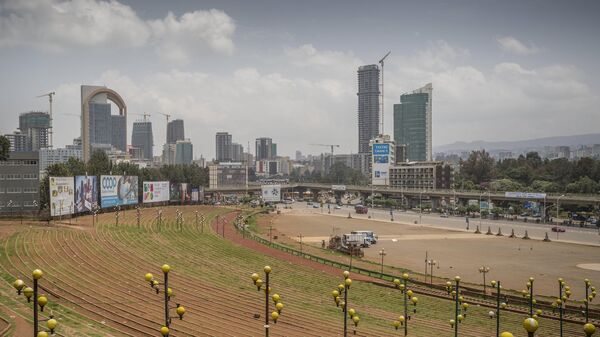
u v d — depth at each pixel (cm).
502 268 11656
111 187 17300
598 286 9869
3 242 9844
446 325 6975
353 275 10388
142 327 5994
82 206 14662
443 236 17325
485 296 8700
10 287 7075
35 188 14550
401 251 14088
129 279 8219
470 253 13762
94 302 6831
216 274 9294
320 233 18138
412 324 6931
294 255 12269
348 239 14225
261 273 9800
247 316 6800
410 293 5850
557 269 11556
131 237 12100
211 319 6556
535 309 7969
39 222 12962
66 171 16325
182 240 12781
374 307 7888
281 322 6619
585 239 16488
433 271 11306
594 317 7488
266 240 14438
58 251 9600
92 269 8612
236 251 12069
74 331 5472
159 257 10231
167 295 3641
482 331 6700
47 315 5916
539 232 18288
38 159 14638
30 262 8588
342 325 6631
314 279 9700
